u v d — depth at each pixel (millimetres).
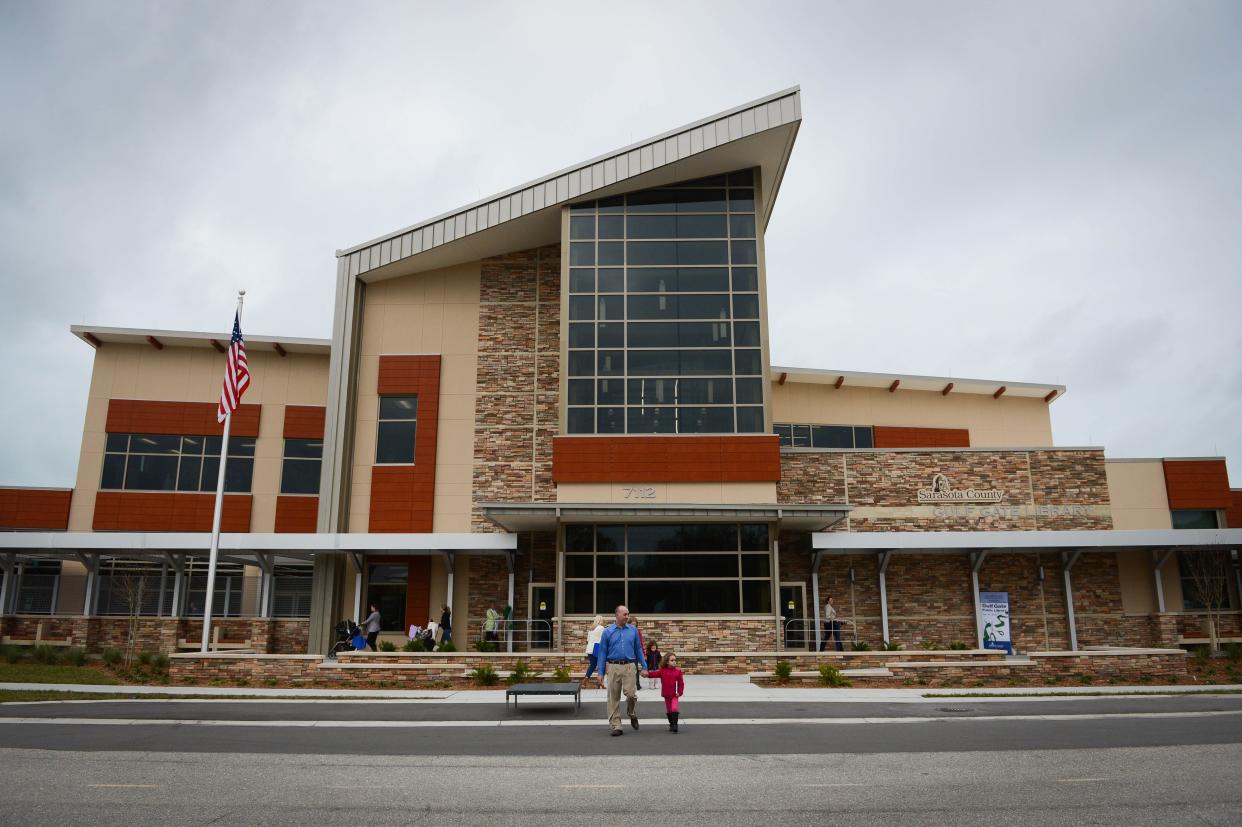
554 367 32875
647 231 30875
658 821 8852
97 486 36125
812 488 31078
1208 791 10242
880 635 30094
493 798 9859
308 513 36281
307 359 37531
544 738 14203
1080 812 9250
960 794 10055
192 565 37469
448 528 31719
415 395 32906
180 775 11156
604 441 28859
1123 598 31094
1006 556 31016
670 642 27219
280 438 36844
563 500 28484
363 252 33250
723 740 13930
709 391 29438
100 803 9625
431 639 28391
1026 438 40875
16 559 35469
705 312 30141
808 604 30328
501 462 32219
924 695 20000
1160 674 23062
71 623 32625
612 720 14367
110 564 36469
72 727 15336
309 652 30266
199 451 36656
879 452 31469
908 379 40000
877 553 30766
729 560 27875
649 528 28250
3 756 12516
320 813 9188
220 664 23047
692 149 29812
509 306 33438
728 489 28375
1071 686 22141
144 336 36656
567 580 27969
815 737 14242
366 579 31547
